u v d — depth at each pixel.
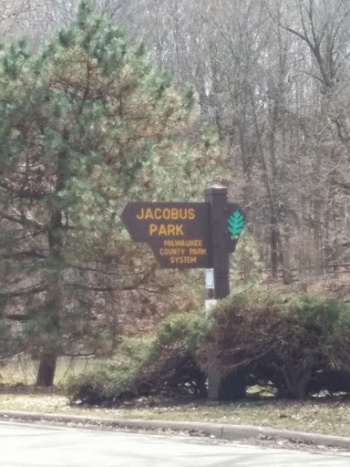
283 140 49.44
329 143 41.03
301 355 17.47
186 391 19.03
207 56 49.50
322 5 48.19
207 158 27.61
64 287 24.95
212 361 17.64
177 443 14.30
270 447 13.75
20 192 25.80
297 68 48.34
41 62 25.45
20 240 25.78
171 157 27.02
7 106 25.14
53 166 25.23
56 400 20.70
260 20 47.72
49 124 25.47
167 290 26.19
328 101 41.47
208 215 18.41
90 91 26.36
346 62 44.22
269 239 48.06
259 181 48.47
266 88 50.06
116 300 25.94
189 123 27.41
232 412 16.50
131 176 25.31
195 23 50.66
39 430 16.12
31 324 24.81
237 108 47.81
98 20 26.19
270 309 17.41
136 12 53.72
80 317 25.11
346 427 14.54
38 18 52.50
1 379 27.09
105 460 12.57
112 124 25.75
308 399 17.84
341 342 17.03
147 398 18.84
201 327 17.75
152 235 18.05
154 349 18.62
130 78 26.14
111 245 25.16
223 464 12.08
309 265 43.88
